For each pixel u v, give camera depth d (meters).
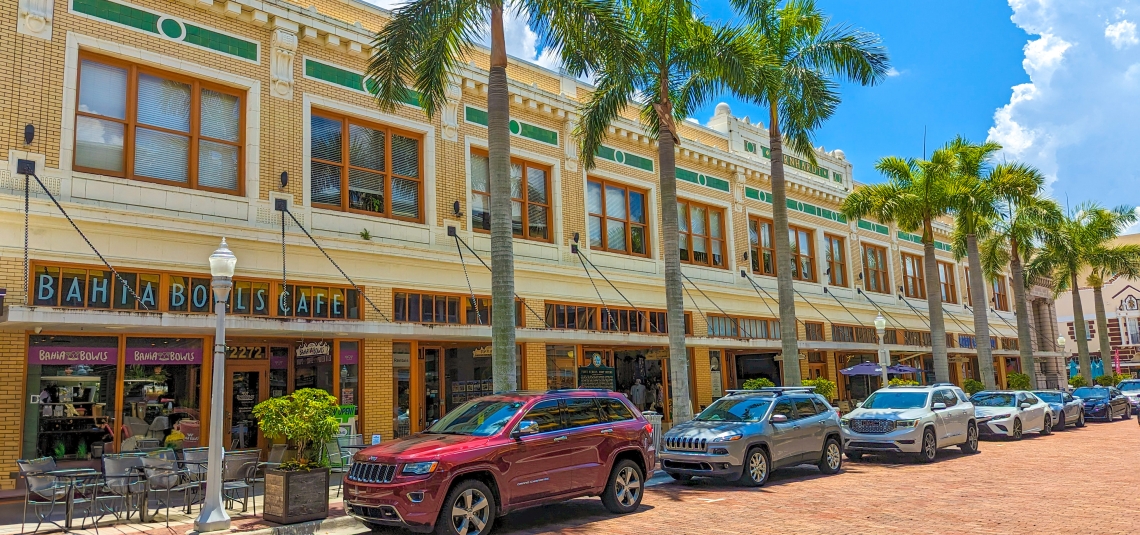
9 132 12.64
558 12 14.36
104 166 13.84
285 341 15.86
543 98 21.12
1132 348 76.06
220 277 10.55
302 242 15.73
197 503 12.23
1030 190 30.58
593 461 10.84
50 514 10.14
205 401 14.49
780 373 28.23
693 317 24.92
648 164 24.56
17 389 12.33
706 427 14.16
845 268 33.16
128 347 13.71
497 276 14.05
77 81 13.60
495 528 10.29
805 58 21.16
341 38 17.09
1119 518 9.95
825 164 33.47
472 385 19.11
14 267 12.35
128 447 13.43
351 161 17.28
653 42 17.88
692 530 9.84
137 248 13.68
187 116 14.98
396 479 9.13
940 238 40.59
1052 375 49.81
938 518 10.24
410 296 17.50
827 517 10.51
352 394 16.48
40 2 13.22
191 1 14.96
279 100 16.06
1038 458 17.34
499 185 14.31
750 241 28.28
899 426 17.02
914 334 36.50
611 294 22.25
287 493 10.23
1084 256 41.78
